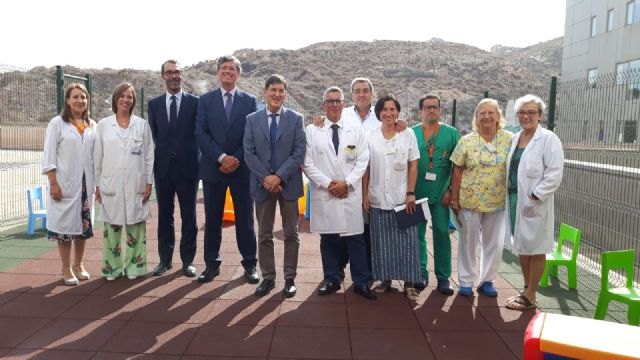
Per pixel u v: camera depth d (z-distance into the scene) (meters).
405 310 4.47
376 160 4.75
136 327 3.99
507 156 4.70
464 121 20.92
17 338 3.76
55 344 3.68
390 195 4.74
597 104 7.40
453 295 4.91
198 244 6.86
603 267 4.24
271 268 4.87
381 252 4.78
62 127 4.86
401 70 53.84
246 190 5.07
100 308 4.36
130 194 4.98
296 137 4.68
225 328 4.01
